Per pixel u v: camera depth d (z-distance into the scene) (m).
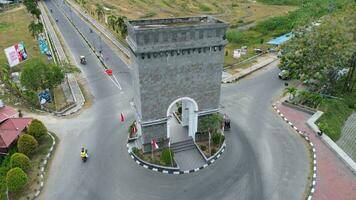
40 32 83.69
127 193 33.12
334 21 51.06
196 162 37.53
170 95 36.19
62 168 36.62
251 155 38.94
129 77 61.44
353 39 51.22
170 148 39.03
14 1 138.75
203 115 39.41
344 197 32.41
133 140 41.31
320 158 38.31
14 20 108.50
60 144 41.00
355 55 50.53
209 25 33.53
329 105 51.12
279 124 45.88
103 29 95.75
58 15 118.00
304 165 37.19
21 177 31.86
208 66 36.31
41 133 40.44
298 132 43.78
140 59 32.59
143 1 130.00
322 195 32.66
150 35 31.62
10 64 62.31
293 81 59.97
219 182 34.59
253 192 33.19
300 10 106.50
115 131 44.00
